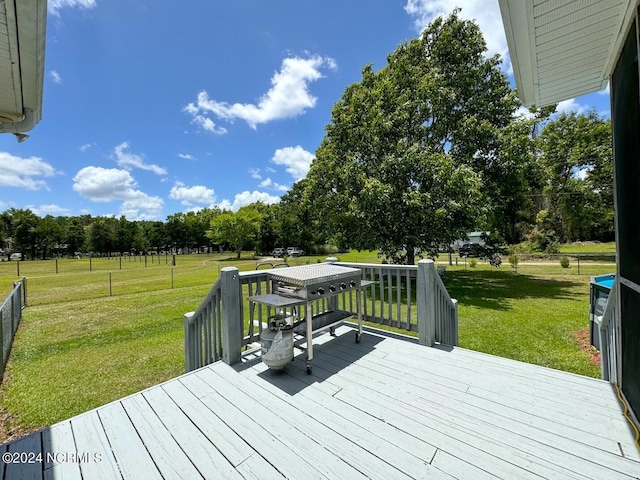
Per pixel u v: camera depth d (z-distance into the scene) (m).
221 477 1.39
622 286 1.92
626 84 1.71
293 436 1.67
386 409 1.92
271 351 2.36
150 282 13.72
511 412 1.85
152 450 1.57
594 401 1.95
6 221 41.94
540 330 5.09
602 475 1.34
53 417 2.78
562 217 21.47
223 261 31.58
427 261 2.97
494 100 9.99
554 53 2.04
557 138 19.50
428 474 1.37
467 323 5.58
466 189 7.89
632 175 1.65
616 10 1.62
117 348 4.70
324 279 2.63
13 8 1.43
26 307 8.00
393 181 8.73
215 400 2.06
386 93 9.45
